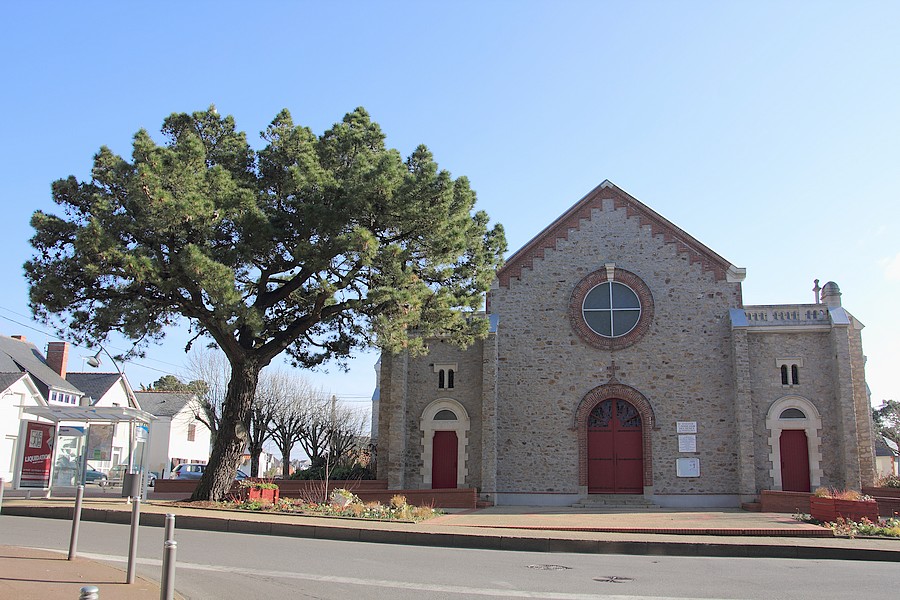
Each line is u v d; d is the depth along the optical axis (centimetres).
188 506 1980
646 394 2839
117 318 2003
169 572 718
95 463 4769
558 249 3008
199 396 4884
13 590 881
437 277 2259
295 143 2133
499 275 3022
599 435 2862
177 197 1872
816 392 2739
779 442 2728
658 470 2773
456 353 2964
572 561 1338
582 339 2912
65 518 1823
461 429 2895
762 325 2795
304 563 1219
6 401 3500
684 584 1093
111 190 2034
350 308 2122
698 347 2847
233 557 1265
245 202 1928
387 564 1230
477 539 1543
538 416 2880
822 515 1930
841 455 2652
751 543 1487
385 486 2834
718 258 2894
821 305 2811
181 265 1856
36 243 2017
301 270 2128
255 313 1931
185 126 2212
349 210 1973
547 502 2800
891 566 1320
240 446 2155
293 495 2697
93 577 997
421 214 2017
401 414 2884
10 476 3494
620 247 2970
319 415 4981
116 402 5125
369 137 2230
